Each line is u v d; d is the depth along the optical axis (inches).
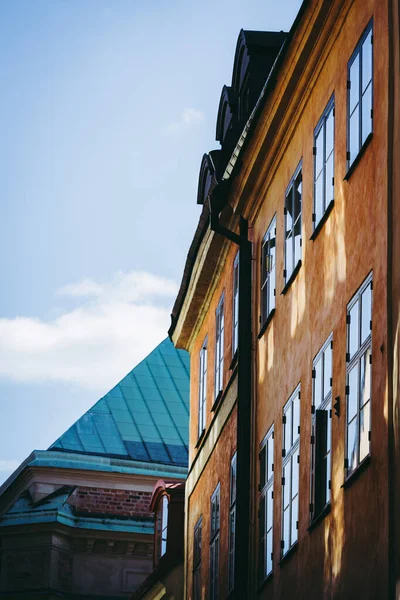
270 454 861.8
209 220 1026.1
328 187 737.6
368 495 611.2
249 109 1030.4
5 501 1770.4
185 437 1828.2
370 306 633.0
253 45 1022.4
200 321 1222.9
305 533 733.3
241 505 911.0
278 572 801.6
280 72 802.8
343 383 672.4
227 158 1075.9
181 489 1338.6
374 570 593.9
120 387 1902.1
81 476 1713.8
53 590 1640.0
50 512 1665.8
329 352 709.9
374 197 639.1
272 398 864.9
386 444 586.9
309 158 791.1
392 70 621.6
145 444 1793.8
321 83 768.3
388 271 604.1
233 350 1024.9
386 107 623.5
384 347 599.2
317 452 719.7
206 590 1096.2
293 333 808.3
